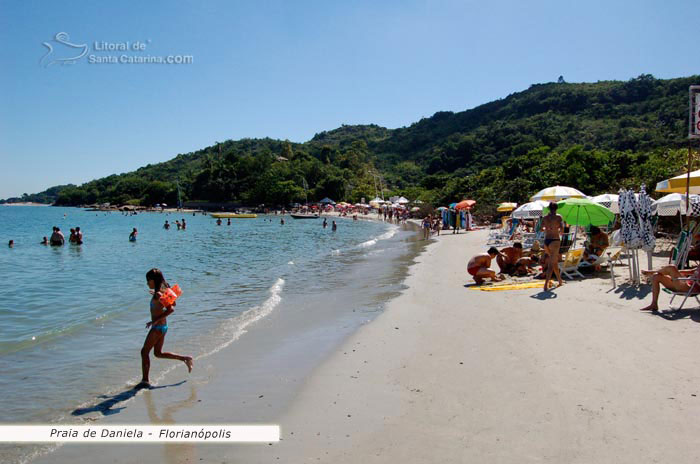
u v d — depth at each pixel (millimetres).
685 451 4102
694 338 6727
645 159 38375
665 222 17484
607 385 5508
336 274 17125
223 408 5848
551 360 6453
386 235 37969
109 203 159125
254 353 8047
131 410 5871
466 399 5539
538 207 16516
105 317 10953
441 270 16188
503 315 9047
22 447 5031
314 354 7852
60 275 18469
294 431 5129
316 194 115438
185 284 15422
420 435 4793
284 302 12344
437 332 8477
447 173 105062
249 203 122750
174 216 102000
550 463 4082
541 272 12656
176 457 4742
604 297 9508
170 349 8352
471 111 159500
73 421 5605
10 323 10633
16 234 47844
